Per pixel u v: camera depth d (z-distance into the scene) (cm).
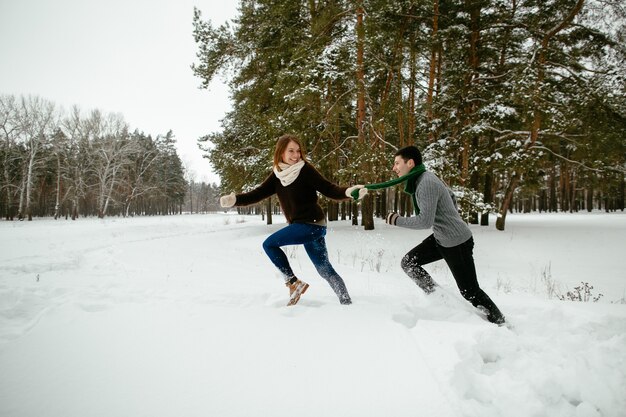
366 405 149
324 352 201
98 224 2212
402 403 150
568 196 4038
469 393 165
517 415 149
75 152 4053
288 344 212
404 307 290
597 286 727
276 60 1370
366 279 476
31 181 3741
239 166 1669
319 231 301
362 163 1198
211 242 1100
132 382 167
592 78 1316
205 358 193
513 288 657
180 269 525
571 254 1100
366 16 1209
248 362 189
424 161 1246
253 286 397
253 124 1731
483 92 1459
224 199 316
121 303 303
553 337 238
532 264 992
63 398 152
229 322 250
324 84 1140
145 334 226
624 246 1164
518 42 1519
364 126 1303
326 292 366
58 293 333
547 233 1412
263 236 1301
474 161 1487
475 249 1188
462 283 289
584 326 256
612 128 1314
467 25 1420
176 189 6831
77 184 3959
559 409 161
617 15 1232
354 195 302
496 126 1518
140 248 824
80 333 226
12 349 201
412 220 282
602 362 191
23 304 287
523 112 1321
